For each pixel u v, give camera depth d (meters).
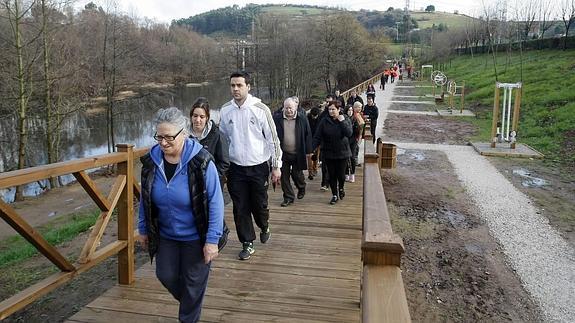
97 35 20.09
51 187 17.02
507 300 5.33
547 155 12.88
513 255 6.46
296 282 3.72
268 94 46.78
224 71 56.69
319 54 47.12
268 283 3.70
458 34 55.78
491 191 9.53
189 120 3.43
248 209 4.21
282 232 5.00
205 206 2.55
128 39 21.70
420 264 6.26
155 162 2.57
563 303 5.21
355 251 4.43
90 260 3.19
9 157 19.23
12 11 14.30
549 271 5.96
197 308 2.79
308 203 6.30
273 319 3.14
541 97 19.77
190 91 49.72
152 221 2.63
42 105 16.73
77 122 28.97
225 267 4.02
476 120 20.23
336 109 6.07
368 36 58.25
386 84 45.94
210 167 2.56
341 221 5.43
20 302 2.64
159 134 2.45
